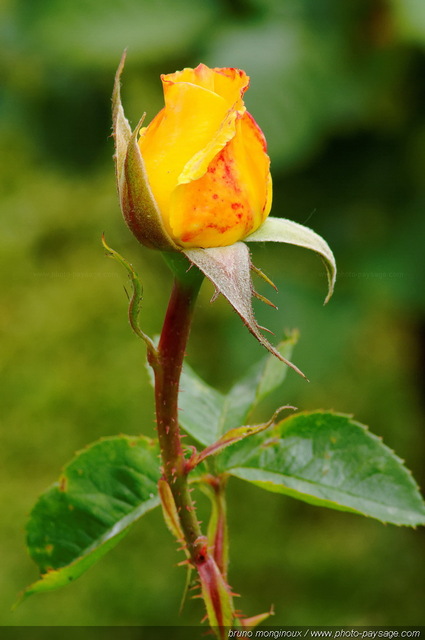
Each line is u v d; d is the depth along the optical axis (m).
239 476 0.52
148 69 1.08
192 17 1.01
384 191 1.06
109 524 0.52
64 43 1.00
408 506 0.51
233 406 0.55
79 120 1.13
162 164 0.46
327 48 0.98
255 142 0.47
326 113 0.96
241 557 1.33
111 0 1.01
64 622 1.19
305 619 1.22
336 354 1.09
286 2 1.01
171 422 0.48
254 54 0.97
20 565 1.26
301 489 0.51
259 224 0.47
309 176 1.06
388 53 0.97
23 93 1.12
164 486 0.48
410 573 1.29
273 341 1.11
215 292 0.46
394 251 1.06
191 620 1.21
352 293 1.12
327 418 0.52
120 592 1.23
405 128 1.02
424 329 1.29
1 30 1.04
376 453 0.52
